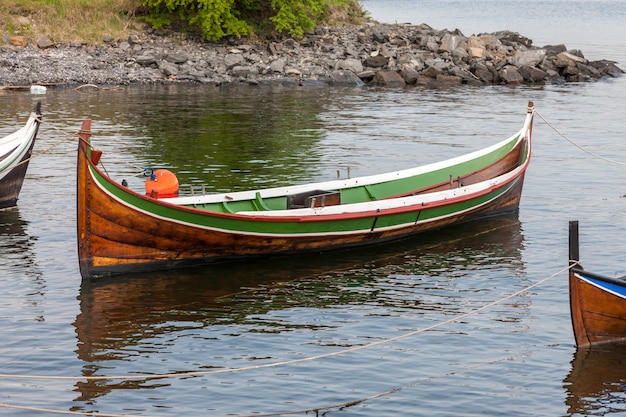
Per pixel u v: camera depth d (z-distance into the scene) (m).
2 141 37.25
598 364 22.83
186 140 50.25
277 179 41.34
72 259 30.59
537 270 30.02
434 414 20.44
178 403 20.89
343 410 20.61
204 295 27.72
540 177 42.91
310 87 73.75
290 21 82.56
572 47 107.44
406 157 46.97
